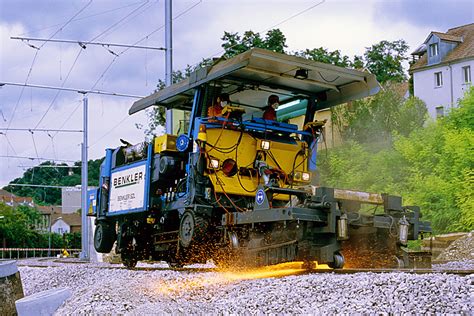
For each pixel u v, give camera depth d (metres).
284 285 9.70
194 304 9.85
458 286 7.63
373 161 30.08
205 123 14.21
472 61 51.72
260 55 13.19
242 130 14.48
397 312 7.24
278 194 13.52
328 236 11.87
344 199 11.81
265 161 14.55
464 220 24.22
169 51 25.94
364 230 12.28
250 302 9.26
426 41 55.03
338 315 7.58
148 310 9.59
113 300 10.83
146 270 15.52
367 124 35.31
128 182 17.53
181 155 15.92
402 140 30.30
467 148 26.75
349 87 14.80
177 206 15.20
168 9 25.95
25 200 127.12
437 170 27.69
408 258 12.55
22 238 82.50
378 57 64.44
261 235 12.55
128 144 18.42
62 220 122.75
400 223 12.08
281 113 16.38
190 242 14.23
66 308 10.65
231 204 14.31
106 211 18.75
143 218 17.45
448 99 53.28
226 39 42.38
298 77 14.20
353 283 8.84
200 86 14.98
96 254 37.72
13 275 9.51
